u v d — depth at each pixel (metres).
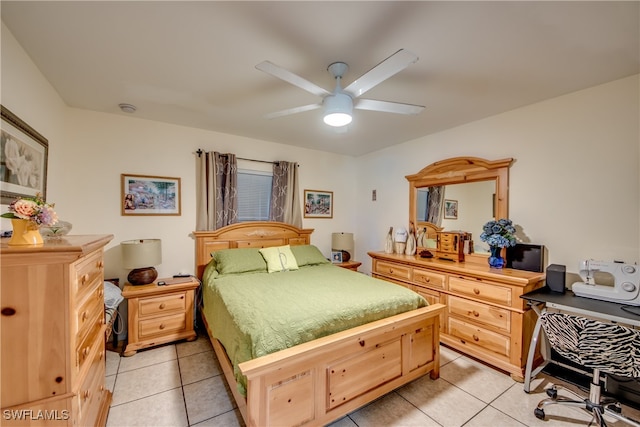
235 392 1.70
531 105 2.55
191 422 1.72
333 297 2.11
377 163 4.33
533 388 2.10
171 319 2.76
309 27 1.50
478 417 1.80
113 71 1.98
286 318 1.70
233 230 3.46
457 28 1.50
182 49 1.71
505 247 2.64
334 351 1.66
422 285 3.06
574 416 1.81
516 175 2.65
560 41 1.61
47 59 1.82
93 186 2.78
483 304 2.47
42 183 2.01
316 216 4.36
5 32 1.49
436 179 3.37
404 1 1.30
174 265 3.22
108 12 1.39
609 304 1.90
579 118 2.26
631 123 2.02
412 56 1.33
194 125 3.22
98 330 1.60
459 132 3.15
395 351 1.96
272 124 3.16
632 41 1.59
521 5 1.32
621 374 1.56
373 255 3.71
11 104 1.57
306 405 1.55
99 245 1.38
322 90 1.75
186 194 3.28
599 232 2.17
